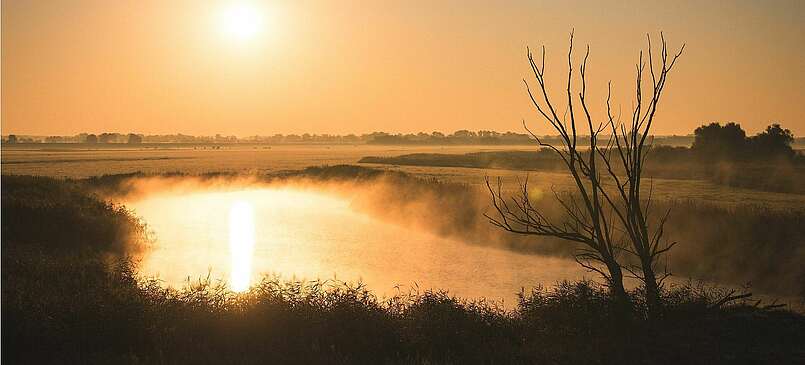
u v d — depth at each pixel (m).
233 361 9.66
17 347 10.21
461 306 12.54
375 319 11.73
